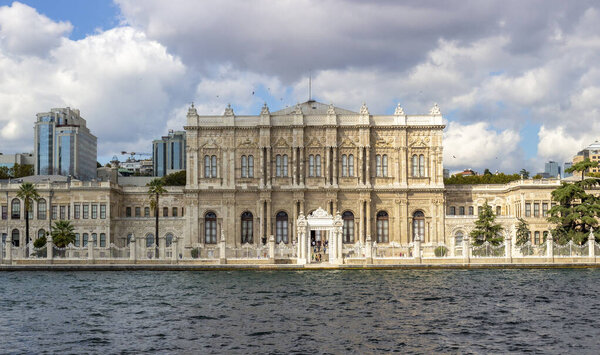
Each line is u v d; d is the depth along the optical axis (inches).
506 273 3531.0
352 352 1779.0
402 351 1786.4
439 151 5201.8
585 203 4471.0
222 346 1843.0
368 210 5118.1
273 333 1991.9
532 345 1838.1
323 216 4045.3
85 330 2049.7
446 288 2903.5
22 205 5241.1
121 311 2372.0
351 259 3927.2
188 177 5187.0
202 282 3201.3
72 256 3973.9
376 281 3186.5
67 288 2987.2
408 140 5211.6
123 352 1790.1
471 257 3863.2
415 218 5196.9
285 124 5172.2
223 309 2399.1
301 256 3971.5
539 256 3860.7
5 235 5226.4
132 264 3882.9
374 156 5196.9
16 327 2097.7
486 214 4697.3
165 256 3969.0
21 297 2704.2
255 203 5177.2
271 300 2596.0
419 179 5196.9
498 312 2303.2
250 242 5177.2
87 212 5177.2
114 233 5246.1
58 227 4542.3
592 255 3858.3
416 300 2568.9
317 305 2469.2
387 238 5182.1
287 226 5162.4
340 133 5196.9
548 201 5064.0
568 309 2352.4
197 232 5157.5
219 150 5196.9
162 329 2058.3
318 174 5191.9
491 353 1764.3
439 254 4525.1
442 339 1910.7
